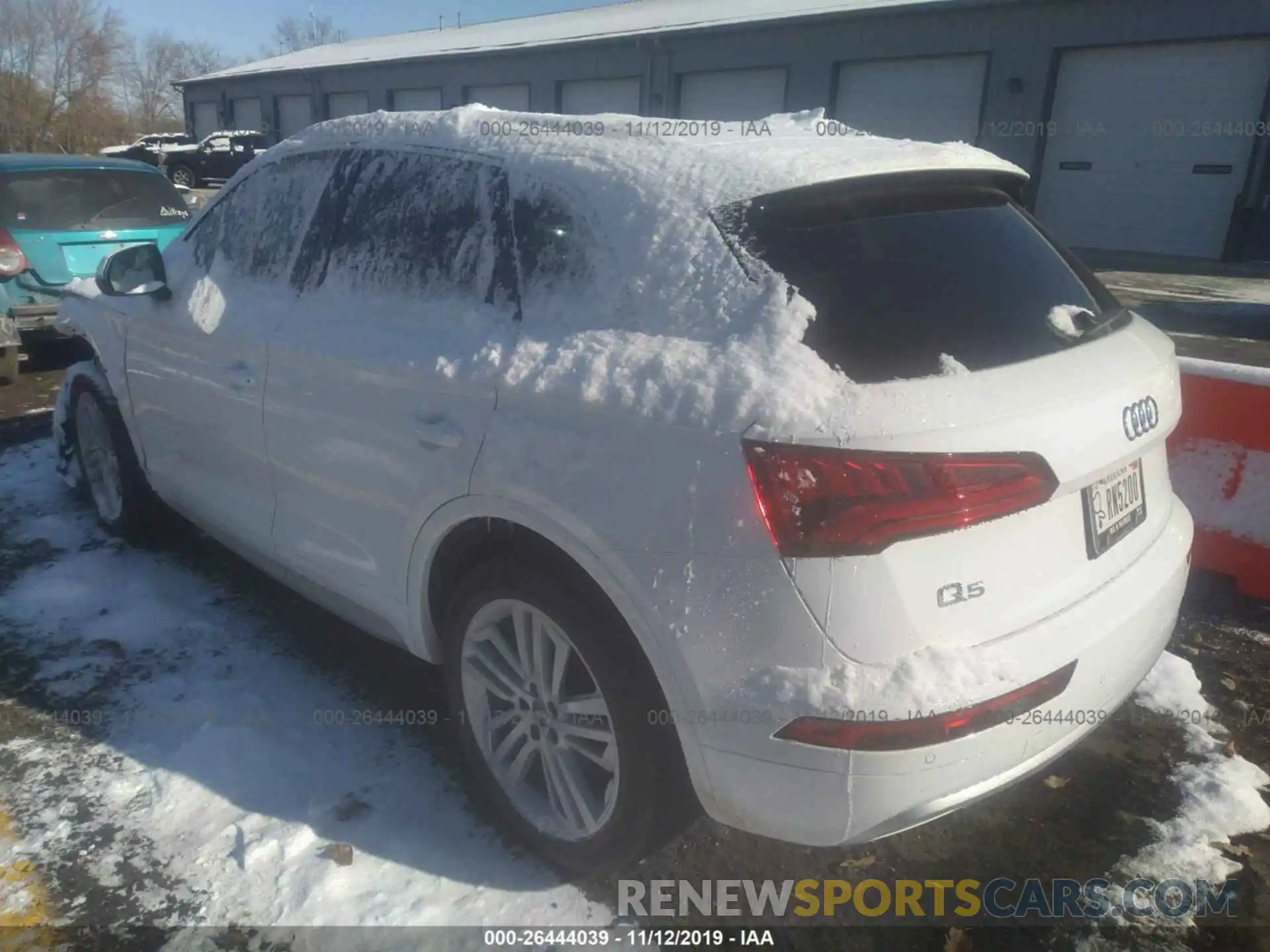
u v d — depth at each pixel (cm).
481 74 2630
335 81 3136
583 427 215
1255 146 1562
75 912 234
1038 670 198
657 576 201
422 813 268
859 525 184
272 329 305
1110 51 1678
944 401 190
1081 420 206
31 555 419
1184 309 1145
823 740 189
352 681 331
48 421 610
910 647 188
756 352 199
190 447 359
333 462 282
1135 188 1703
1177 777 287
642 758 217
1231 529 396
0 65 3681
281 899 238
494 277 253
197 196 1631
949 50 1833
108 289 357
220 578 402
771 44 2053
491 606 245
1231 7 1533
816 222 215
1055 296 235
